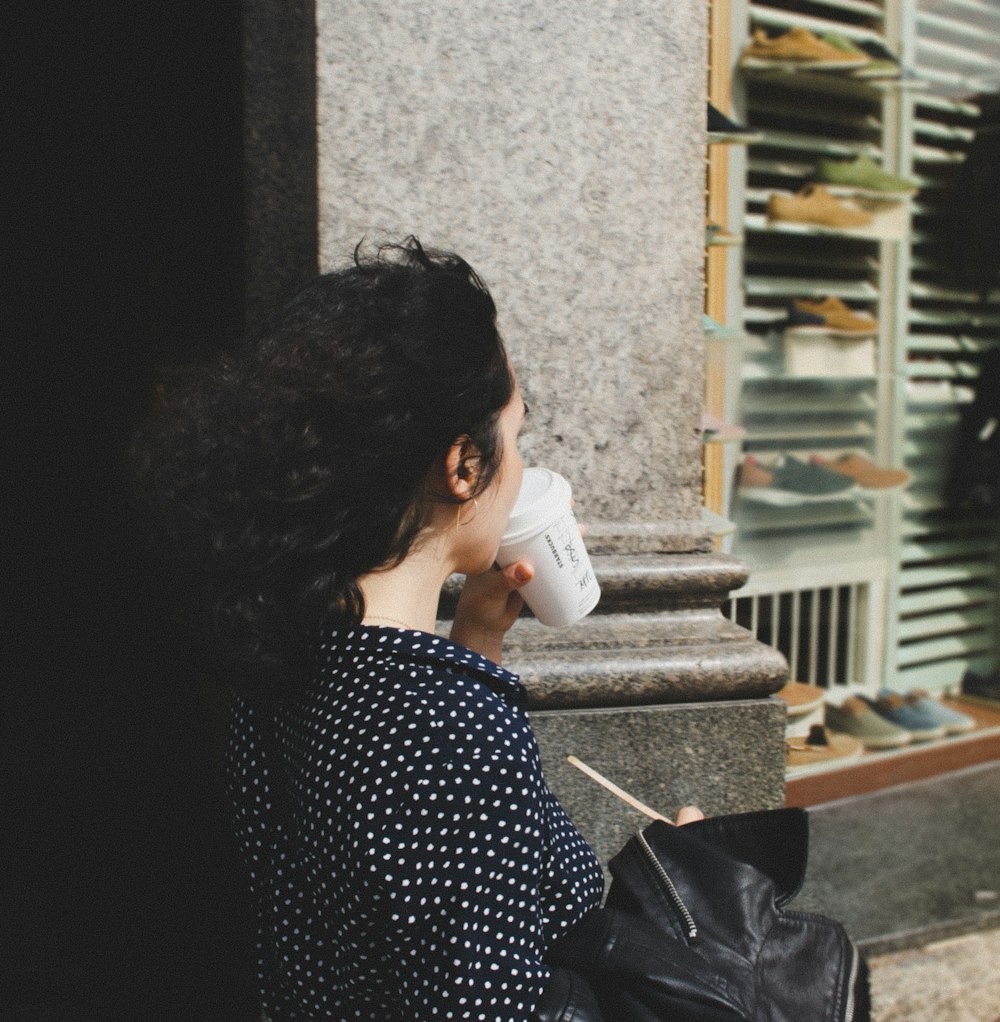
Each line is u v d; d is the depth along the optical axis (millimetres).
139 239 3148
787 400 3867
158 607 3398
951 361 4289
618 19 2080
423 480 965
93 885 2834
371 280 980
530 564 1362
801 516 3869
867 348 4031
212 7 2408
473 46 1999
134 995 2477
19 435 3867
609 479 2164
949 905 3045
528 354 2088
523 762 918
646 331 2152
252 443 930
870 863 3314
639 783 2031
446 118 1996
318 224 1952
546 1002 928
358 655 958
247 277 2076
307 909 984
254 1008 2326
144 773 3332
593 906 1096
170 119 2809
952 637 4453
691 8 2131
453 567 1079
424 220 1999
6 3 3389
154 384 2953
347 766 905
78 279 3705
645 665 2020
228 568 932
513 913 887
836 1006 1076
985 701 4367
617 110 2094
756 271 3811
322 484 916
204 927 2723
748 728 2062
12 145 3566
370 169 1964
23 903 2777
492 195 2035
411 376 929
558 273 2090
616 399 2148
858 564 4059
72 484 3854
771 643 3822
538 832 915
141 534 3330
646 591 2129
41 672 3727
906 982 2812
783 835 1230
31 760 3373
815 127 3885
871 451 4113
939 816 3656
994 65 4156
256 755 1062
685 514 2223
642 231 2131
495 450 1007
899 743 3855
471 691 940
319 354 935
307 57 1992
